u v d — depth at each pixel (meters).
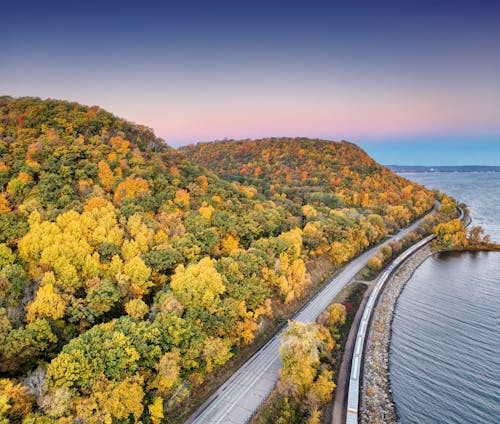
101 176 101.06
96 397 45.94
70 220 77.31
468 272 135.12
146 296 73.62
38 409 42.97
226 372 65.81
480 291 116.50
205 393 60.34
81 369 46.34
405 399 66.31
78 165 101.44
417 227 190.75
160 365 52.53
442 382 70.94
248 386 62.41
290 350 61.38
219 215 104.50
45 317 54.94
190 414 55.66
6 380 43.16
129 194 98.44
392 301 106.44
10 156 97.19
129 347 51.72
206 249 89.19
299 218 139.25
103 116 134.12
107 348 50.22
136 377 49.50
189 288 66.50
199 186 126.31
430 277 129.75
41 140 106.44
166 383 52.41
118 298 62.78
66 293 60.72
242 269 80.94
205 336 63.16
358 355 74.31
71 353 47.22
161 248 79.06
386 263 134.62
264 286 83.19
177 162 144.88
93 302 59.56
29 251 67.94
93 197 89.69
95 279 64.19
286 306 90.50
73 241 70.69
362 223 148.88
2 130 108.00
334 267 122.88
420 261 146.75
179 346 58.28
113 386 47.31
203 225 96.50
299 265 96.62
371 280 116.38
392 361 77.25
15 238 72.06
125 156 116.19
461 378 72.19
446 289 118.19
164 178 115.75
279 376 65.00
